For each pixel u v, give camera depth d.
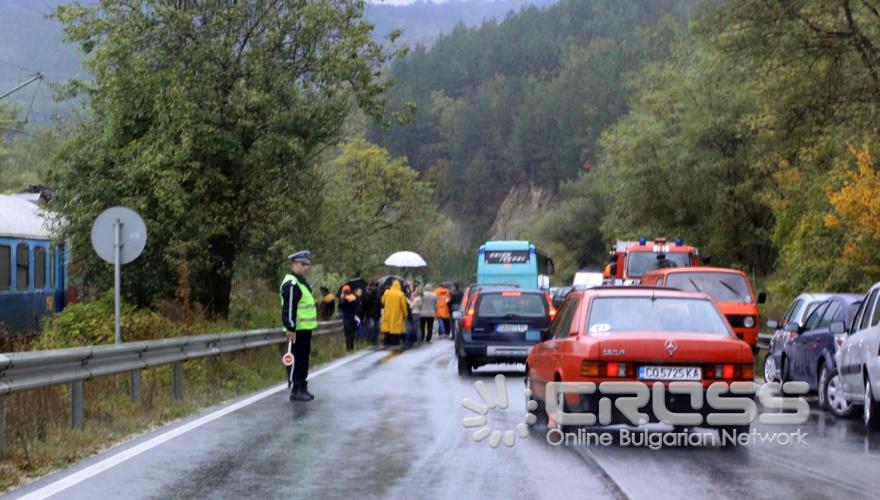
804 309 19.84
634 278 30.72
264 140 26.38
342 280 41.59
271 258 26.80
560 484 9.38
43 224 27.38
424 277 64.31
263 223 26.47
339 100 26.94
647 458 10.88
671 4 159.38
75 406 12.54
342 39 27.08
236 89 26.44
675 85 47.06
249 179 26.30
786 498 8.74
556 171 126.19
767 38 27.45
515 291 22.47
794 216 30.61
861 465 10.48
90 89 26.56
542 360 13.18
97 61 25.91
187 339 16.47
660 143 46.91
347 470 10.06
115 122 25.64
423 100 151.12
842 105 27.91
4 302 28.64
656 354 11.39
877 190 22.48
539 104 130.00
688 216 47.47
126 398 14.87
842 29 27.20
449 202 140.50
